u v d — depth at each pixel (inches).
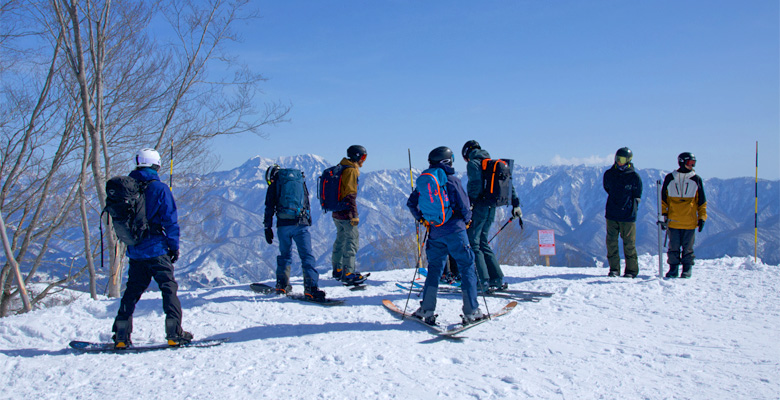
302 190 243.9
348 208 273.1
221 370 147.9
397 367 147.8
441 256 192.9
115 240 356.2
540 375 140.0
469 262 188.9
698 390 128.7
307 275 235.6
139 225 165.9
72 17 336.2
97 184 345.4
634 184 298.2
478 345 168.9
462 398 124.8
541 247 400.8
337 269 294.0
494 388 130.4
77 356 164.1
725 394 126.0
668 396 125.2
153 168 175.8
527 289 269.7
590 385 132.4
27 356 170.1
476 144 257.1
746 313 211.5
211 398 127.1
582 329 188.5
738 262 341.7
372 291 266.2
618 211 301.0
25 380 143.6
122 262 368.8
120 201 162.9
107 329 203.2
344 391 129.8
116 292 356.8
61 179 548.1
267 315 215.8
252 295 254.5
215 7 466.3
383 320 205.5
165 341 181.8
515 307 223.9
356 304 234.1
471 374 141.6
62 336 197.2
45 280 587.8
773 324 194.1
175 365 153.3
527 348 164.7
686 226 288.8
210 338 187.8
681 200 288.5
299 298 239.5
